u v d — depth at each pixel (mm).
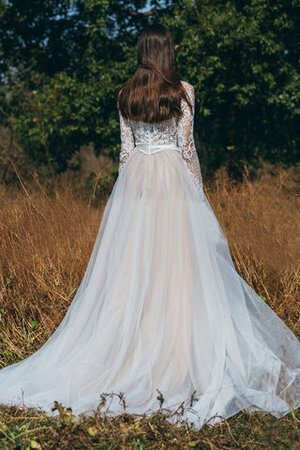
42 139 7977
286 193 5633
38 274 3654
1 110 8953
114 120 7574
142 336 2402
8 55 9070
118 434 2074
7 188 4887
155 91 2453
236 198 5020
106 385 2359
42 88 8695
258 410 2352
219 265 2588
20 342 3127
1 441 2123
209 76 7281
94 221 4336
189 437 2074
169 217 2457
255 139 8312
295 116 8000
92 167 9391
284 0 7410
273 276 3857
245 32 6949
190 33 7043
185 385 2340
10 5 8328
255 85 7508
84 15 8344
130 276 2469
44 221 4254
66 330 2594
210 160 8164
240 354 2449
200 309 2400
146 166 2541
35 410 2332
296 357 2605
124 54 8000
